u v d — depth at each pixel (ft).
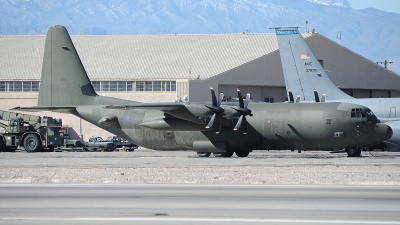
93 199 156.87
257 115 303.27
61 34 339.98
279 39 374.84
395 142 323.37
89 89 339.77
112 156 333.21
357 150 304.09
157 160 289.94
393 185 185.06
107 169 236.43
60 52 340.39
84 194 166.40
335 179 197.88
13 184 191.11
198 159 296.51
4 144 394.52
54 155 347.77
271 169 230.27
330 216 131.34
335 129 288.71
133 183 193.98
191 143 312.29
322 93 364.17
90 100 337.31
